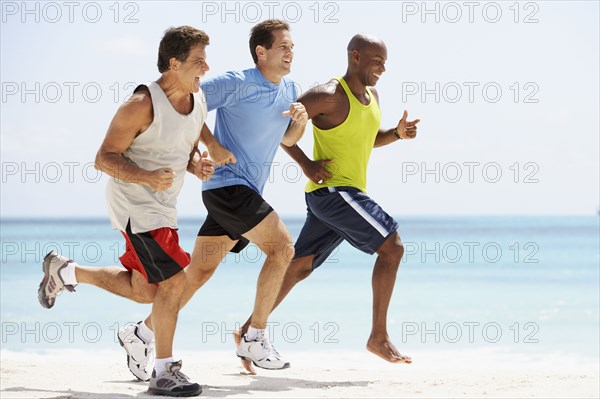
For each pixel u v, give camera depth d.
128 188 5.85
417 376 7.32
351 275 26.30
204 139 6.54
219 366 8.08
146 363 6.74
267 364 6.97
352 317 15.22
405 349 10.90
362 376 7.32
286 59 6.94
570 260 34.34
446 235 72.81
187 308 16.84
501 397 5.88
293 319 14.95
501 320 14.76
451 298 18.98
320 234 7.71
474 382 6.77
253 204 6.76
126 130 5.68
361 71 7.38
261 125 6.94
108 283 6.36
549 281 23.50
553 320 14.61
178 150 5.95
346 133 7.33
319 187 7.44
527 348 10.92
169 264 5.82
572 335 12.41
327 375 7.41
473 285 22.33
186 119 5.91
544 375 7.22
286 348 11.11
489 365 9.26
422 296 19.52
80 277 6.38
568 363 9.40
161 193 5.90
